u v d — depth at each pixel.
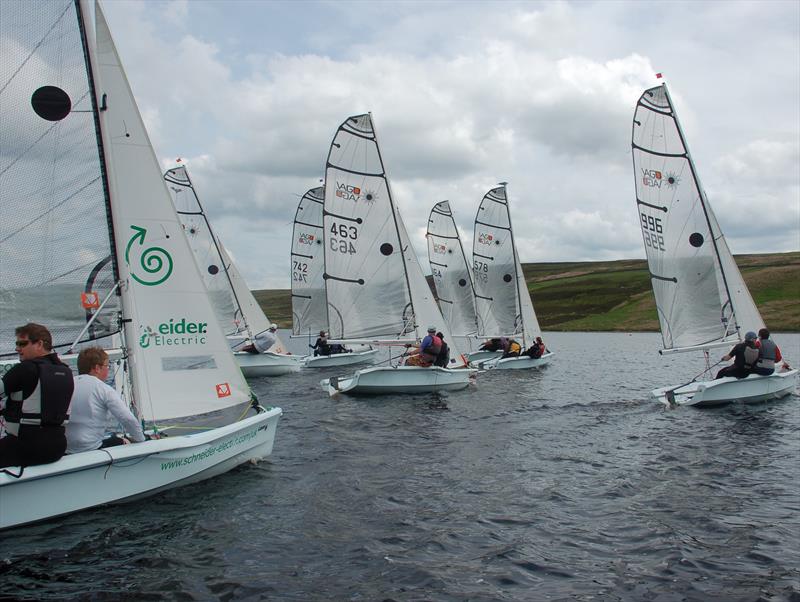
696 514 7.46
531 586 5.50
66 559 5.71
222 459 8.50
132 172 8.13
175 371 8.30
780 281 86.12
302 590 5.31
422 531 6.79
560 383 21.95
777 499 8.07
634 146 18.14
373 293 20.03
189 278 8.43
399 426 13.02
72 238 7.06
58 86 6.87
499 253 31.14
